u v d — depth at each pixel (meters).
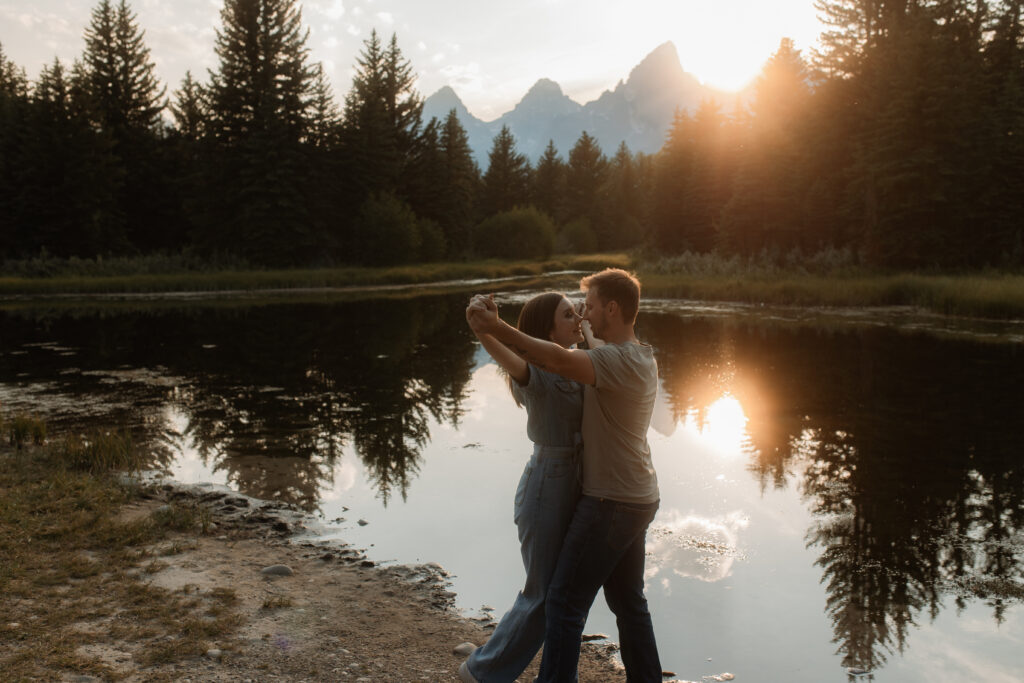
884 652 3.32
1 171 43.38
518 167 92.12
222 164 48.81
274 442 7.09
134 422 7.84
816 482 5.87
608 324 2.58
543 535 2.57
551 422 2.57
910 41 32.41
